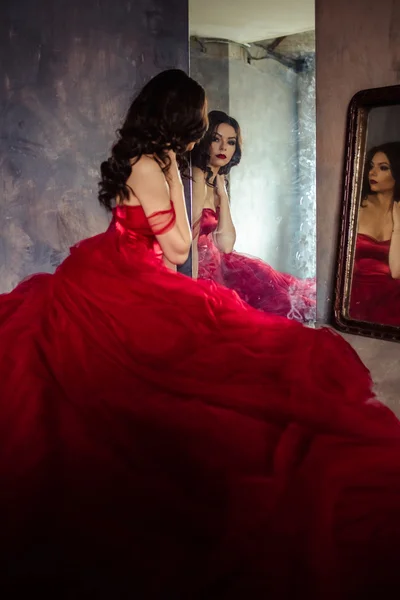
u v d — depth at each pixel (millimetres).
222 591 1524
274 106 4641
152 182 2494
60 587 1552
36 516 1743
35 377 2146
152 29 3557
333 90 3787
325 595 1511
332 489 1784
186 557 1605
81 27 3328
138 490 1792
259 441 1935
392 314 3656
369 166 3666
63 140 3344
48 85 3273
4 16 3125
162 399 2078
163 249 2566
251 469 1845
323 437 1943
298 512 1706
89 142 3418
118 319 2312
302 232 4867
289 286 4684
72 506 1760
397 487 1840
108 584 1550
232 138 4508
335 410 2072
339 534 1700
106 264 2459
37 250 3359
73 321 2318
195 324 2342
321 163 3906
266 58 4559
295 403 2092
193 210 4480
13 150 3229
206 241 4527
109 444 1939
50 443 1929
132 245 2553
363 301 3768
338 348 2303
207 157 4453
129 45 3490
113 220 2611
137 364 2213
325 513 1704
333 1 3697
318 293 4055
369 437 1979
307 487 1773
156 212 2496
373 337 3713
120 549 1637
